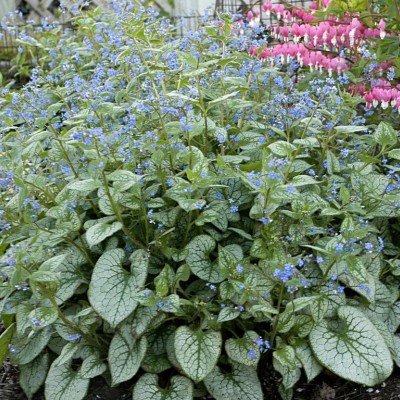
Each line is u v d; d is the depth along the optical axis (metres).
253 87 1.31
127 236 1.05
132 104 1.10
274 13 1.72
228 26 1.17
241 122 1.22
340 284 1.05
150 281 1.06
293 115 1.20
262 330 1.03
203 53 1.34
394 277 1.15
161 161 1.00
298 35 1.50
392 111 1.44
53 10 2.94
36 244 1.01
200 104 1.05
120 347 0.97
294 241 0.99
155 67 1.19
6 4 2.84
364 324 0.98
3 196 1.08
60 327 1.03
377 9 1.71
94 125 1.13
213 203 1.04
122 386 1.06
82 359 1.07
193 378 0.90
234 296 0.98
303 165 1.10
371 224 1.17
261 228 1.04
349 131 1.07
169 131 1.04
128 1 1.46
